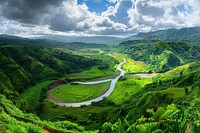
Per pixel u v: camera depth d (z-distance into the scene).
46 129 31.81
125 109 134.38
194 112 16.36
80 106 196.38
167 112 18.41
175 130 14.81
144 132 15.84
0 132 19.09
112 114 137.88
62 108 189.88
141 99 139.75
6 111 34.41
